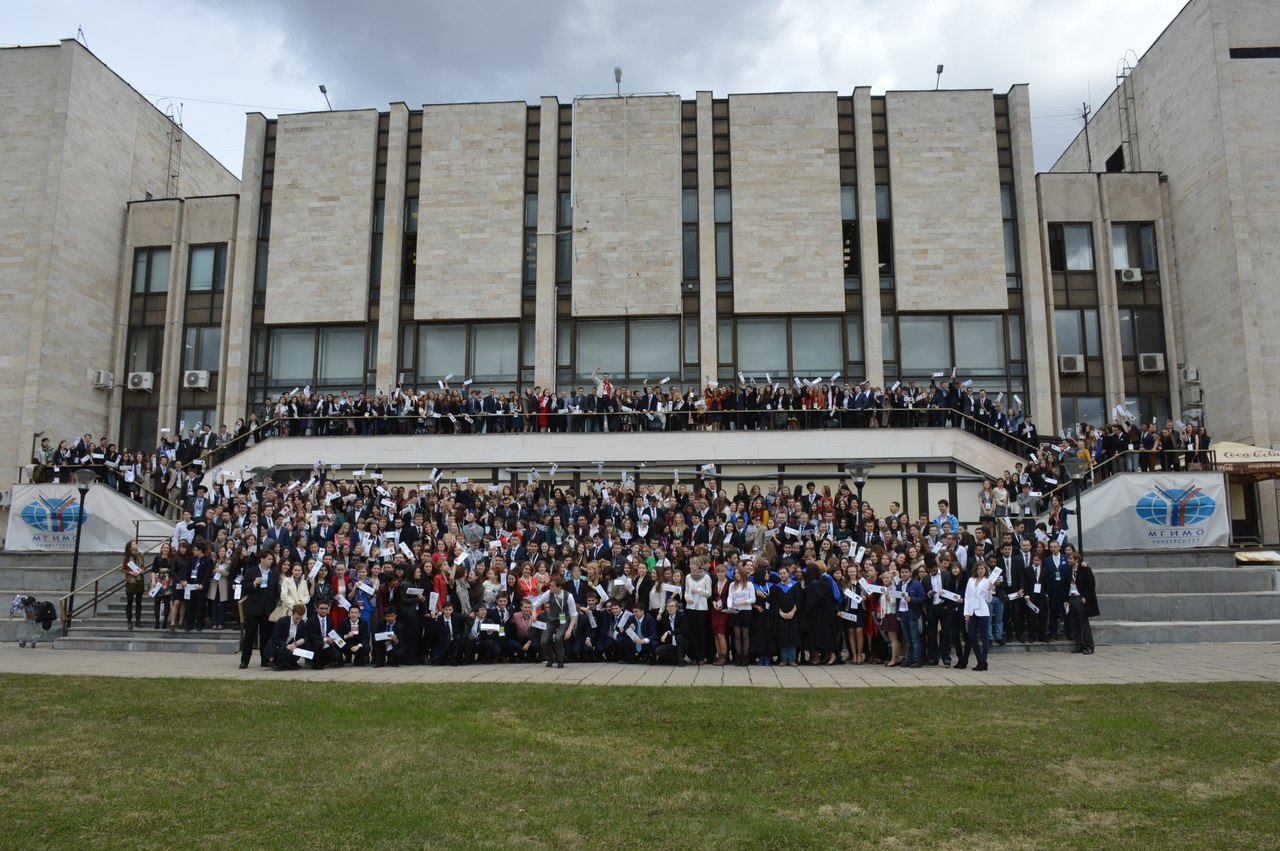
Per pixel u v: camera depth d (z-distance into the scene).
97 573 25.50
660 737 10.54
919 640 16.34
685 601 16.97
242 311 36.56
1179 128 35.53
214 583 20.66
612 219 35.66
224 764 9.45
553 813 7.98
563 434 30.06
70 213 35.72
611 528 20.66
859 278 35.19
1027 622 18.42
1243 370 31.70
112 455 29.36
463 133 36.78
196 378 36.69
